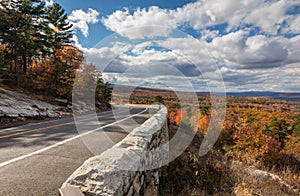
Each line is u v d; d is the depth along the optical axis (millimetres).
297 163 10586
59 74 18594
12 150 4453
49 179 2959
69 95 18906
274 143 11172
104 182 2045
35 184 2785
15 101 12242
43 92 20094
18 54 20328
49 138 5754
